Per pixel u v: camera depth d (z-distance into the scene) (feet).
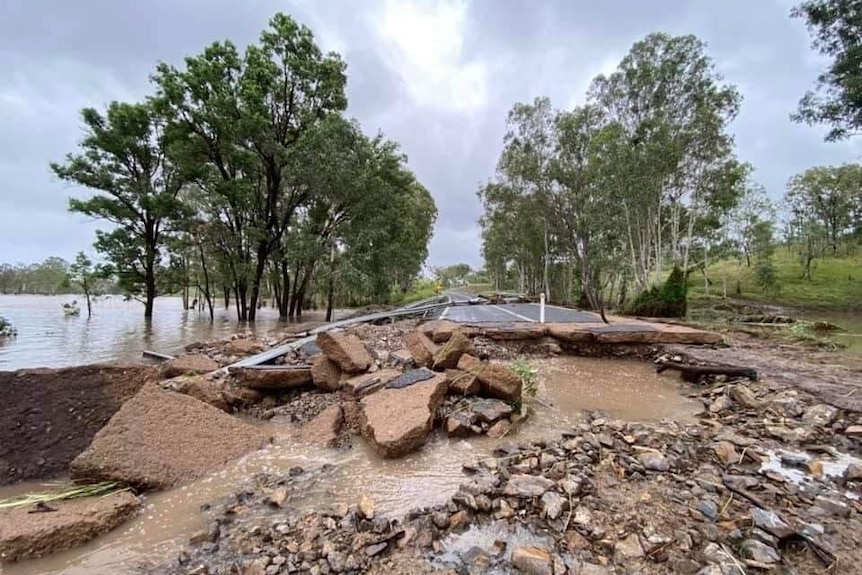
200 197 86.58
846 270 165.48
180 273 88.58
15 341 48.78
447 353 22.22
